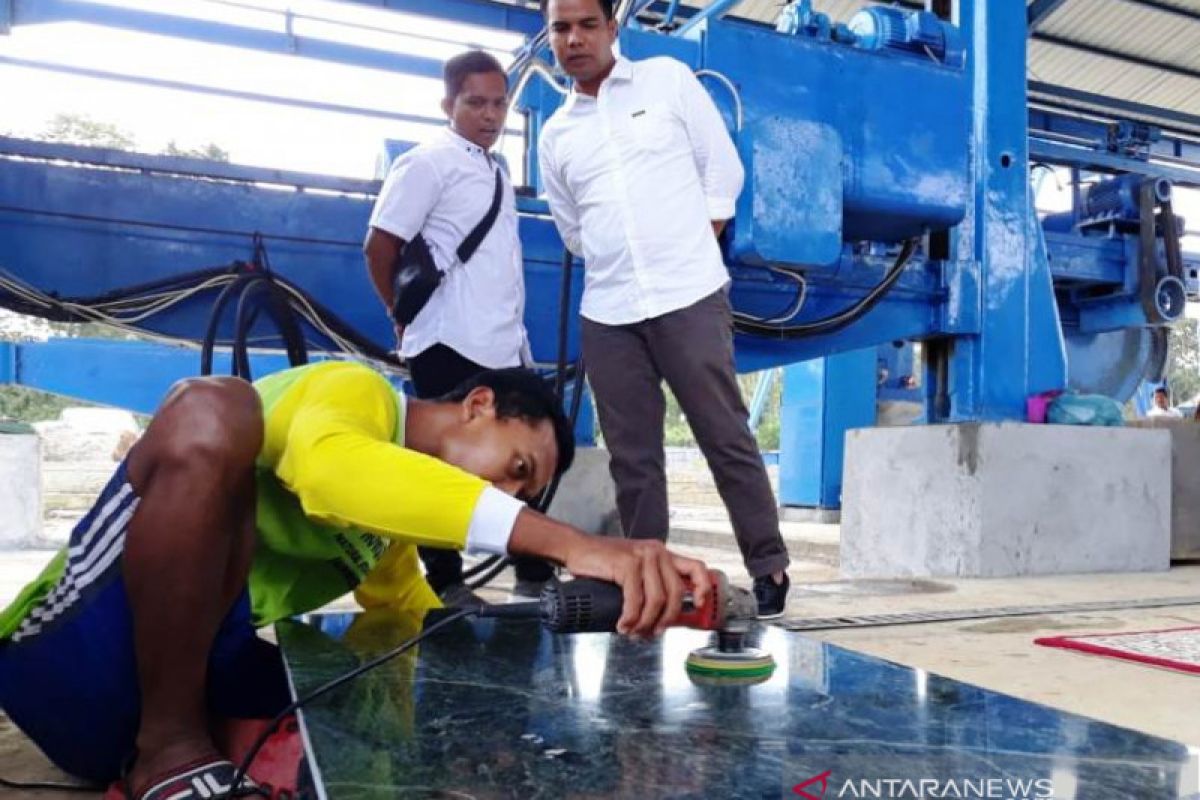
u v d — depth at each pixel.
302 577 1.54
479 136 2.93
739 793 0.81
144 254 3.22
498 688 1.19
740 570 4.96
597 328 2.78
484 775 0.86
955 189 3.87
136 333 3.31
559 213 2.96
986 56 4.20
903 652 2.30
